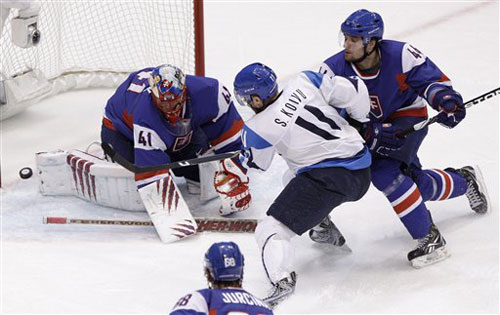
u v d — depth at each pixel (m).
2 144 21.48
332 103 14.59
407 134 15.55
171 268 15.91
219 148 18.27
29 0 20.75
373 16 14.95
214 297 10.38
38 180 19.52
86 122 22.88
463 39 27.92
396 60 15.39
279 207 14.48
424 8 30.89
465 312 14.27
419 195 15.54
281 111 14.06
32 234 17.20
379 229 17.22
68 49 26.36
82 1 28.91
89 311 14.55
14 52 25.22
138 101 17.55
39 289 15.23
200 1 21.75
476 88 23.98
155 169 16.72
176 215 17.11
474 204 17.22
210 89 17.52
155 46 25.20
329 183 14.29
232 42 28.70
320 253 16.38
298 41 28.75
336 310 14.47
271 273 14.16
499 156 20.09
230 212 17.66
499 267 15.50
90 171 17.97
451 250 16.12
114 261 16.17
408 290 14.98
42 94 23.05
